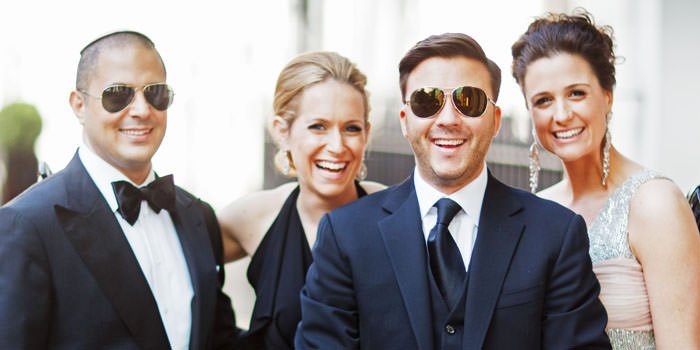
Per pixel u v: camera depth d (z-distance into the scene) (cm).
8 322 208
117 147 239
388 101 751
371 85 762
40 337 216
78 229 227
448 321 219
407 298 221
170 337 244
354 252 231
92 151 247
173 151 886
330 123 284
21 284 212
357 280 229
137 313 231
